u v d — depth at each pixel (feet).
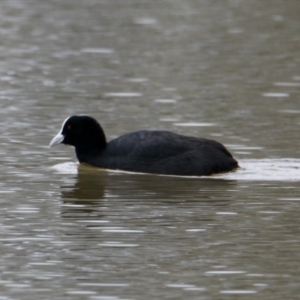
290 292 41.42
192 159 64.49
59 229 51.24
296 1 179.22
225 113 88.89
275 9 170.91
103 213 54.70
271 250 47.37
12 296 41.01
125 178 63.82
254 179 63.16
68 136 68.18
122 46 133.90
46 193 59.82
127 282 42.73
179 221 52.75
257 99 96.48
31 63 120.26
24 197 58.70
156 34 144.77
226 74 112.16
